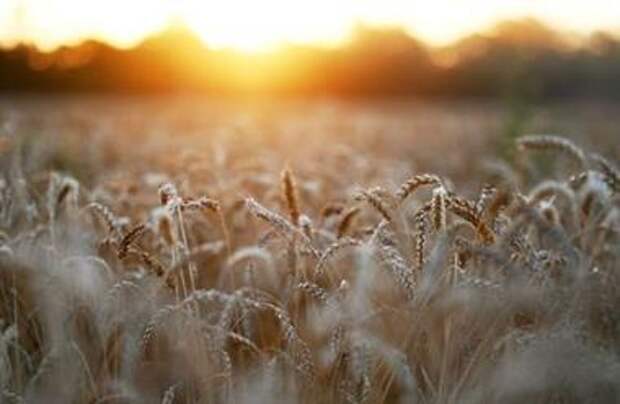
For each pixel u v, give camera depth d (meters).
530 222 1.40
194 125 6.34
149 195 2.18
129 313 1.36
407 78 19.20
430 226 1.41
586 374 1.22
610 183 1.47
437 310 1.30
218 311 1.47
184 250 1.44
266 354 1.31
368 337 1.22
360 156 3.50
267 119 7.02
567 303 1.27
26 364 1.44
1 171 2.38
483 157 3.99
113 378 1.38
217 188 2.16
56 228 1.67
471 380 1.26
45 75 15.62
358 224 1.83
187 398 1.32
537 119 4.24
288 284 1.41
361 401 1.21
